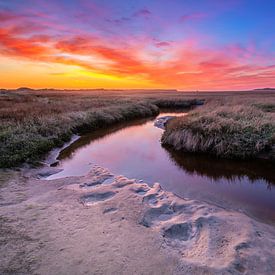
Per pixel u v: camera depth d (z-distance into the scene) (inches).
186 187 262.2
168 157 384.8
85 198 208.1
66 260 122.3
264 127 408.2
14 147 340.5
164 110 1310.3
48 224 159.6
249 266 122.0
